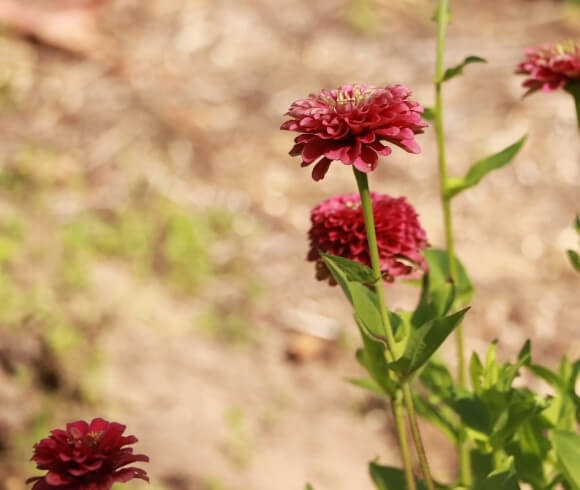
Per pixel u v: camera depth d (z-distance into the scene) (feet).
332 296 21.93
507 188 24.80
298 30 28.94
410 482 9.34
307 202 23.98
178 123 25.25
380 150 7.63
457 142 25.71
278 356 20.36
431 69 27.68
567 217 24.12
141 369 18.78
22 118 24.47
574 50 10.64
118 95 25.55
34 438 16.87
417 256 9.27
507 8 30.83
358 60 27.96
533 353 21.20
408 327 9.42
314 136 7.79
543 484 10.15
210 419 18.29
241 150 24.98
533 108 26.48
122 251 21.40
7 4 26.61
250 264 22.21
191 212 22.79
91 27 27.17
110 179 23.18
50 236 20.90
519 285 22.52
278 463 17.84
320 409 19.39
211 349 19.93
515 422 9.50
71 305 19.26
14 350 17.98
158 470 16.88
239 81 26.94
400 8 30.30
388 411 19.67
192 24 28.45
